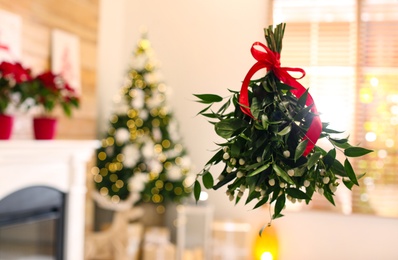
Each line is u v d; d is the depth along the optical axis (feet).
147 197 17.69
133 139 17.69
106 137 18.12
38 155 12.91
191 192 17.87
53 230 13.97
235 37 19.29
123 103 18.07
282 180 4.04
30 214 13.06
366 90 18.11
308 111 4.13
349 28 18.37
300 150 3.95
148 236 17.69
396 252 17.67
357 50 18.25
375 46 18.19
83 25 16.83
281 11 18.90
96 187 18.02
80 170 14.44
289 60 18.66
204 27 19.54
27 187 12.89
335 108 18.29
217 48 19.44
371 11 18.24
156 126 17.81
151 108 17.94
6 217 12.29
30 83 12.14
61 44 15.57
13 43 13.57
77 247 14.48
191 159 19.33
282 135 4.05
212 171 19.12
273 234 18.17
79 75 16.53
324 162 4.14
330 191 4.11
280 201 4.12
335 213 18.04
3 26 13.25
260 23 19.11
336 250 18.06
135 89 18.10
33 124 13.19
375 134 17.99
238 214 18.67
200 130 19.33
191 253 17.42
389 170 17.81
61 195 14.14
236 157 4.13
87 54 17.03
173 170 17.57
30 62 14.38
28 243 13.07
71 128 16.16
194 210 17.61
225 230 17.61
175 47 19.72
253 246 18.43
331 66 18.40
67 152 13.80
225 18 19.40
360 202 17.94
